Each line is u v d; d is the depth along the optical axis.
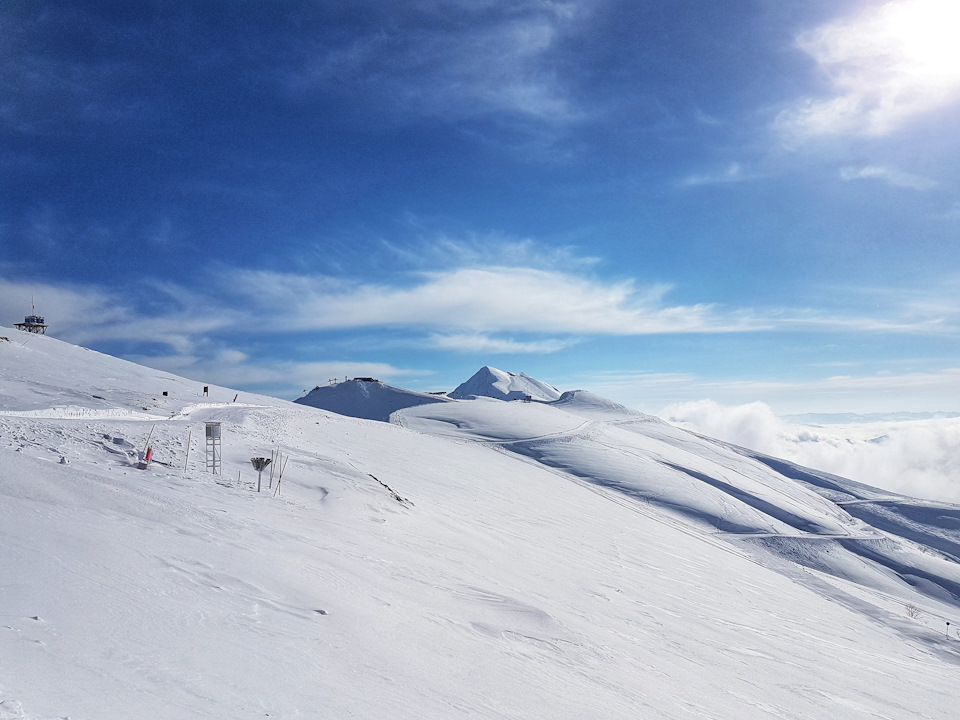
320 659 5.46
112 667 4.00
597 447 78.44
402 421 96.50
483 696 5.97
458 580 11.73
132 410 26.77
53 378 33.84
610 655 9.85
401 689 5.38
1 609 4.55
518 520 27.83
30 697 3.16
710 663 12.05
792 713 9.88
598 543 28.28
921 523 81.06
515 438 81.88
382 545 13.03
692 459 86.62
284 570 8.20
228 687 4.21
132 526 8.42
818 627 22.98
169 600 5.83
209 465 17.11
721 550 42.19
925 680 16.86
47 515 7.77
